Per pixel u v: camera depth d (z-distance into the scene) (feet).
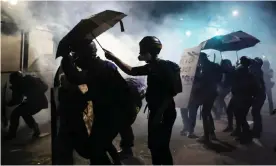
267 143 14.94
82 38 8.73
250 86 15.03
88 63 9.37
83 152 9.88
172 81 9.05
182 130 16.67
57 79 10.23
